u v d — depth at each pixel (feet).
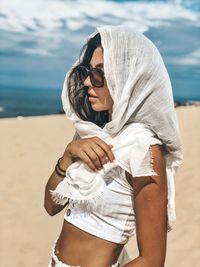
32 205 29.78
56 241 7.54
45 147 52.60
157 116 6.51
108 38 6.62
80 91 7.72
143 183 6.40
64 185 7.02
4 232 25.22
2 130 69.15
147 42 6.66
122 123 6.61
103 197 6.68
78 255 6.91
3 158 46.14
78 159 7.22
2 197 31.78
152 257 6.33
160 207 6.40
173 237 21.52
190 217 23.25
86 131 7.06
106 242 6.75
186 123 59.11
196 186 27.61
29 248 23.35
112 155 6.61
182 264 19.16
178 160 6.82
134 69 6.48
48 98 633.20
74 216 7.04
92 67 7.10
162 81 6.54
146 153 6.37
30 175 38.27
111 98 7.02
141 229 6.40
